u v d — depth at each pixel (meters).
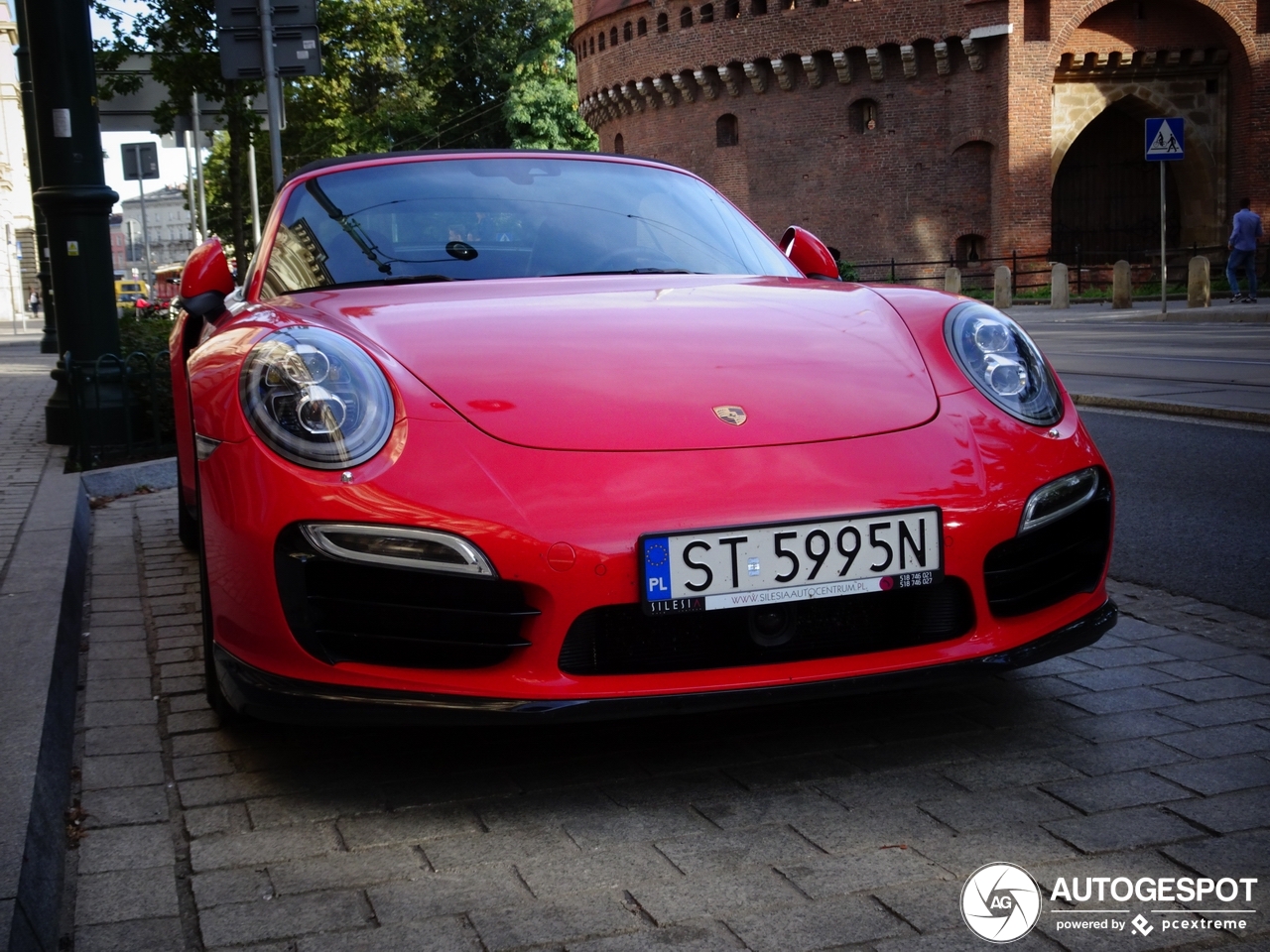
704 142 40.84
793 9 37.34
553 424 2.37
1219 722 2.63
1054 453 2.53
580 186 3.71
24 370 15.03
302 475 2.28
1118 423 7.39
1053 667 3.06
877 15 35.75
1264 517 4.75
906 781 2.37
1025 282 33.78
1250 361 10.34
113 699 3.04
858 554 2.30
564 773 2.47
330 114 18.78
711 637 2.33
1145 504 5.09
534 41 51.91
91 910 1.97
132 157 20.88
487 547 2.20
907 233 36.47
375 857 2.13
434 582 2.26
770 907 1.90
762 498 2.28
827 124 37.62
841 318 2.88
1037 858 2.04
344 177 3.67
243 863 2.12
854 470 2.36
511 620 2.27
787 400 2.50
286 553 2.28
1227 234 34.81
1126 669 3.02
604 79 44.59
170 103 14.23
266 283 3.29
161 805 2.38
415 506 2.23
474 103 52.09
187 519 4.67
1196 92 34.69
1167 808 2.21
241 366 2.45
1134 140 35.88
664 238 3.54
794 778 2.41
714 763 2.50
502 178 3.69
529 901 1.95
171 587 4.25
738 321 2.83
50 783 2.32
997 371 2.66
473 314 2.80
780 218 38.88
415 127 49.28
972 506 2.38
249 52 9.73
